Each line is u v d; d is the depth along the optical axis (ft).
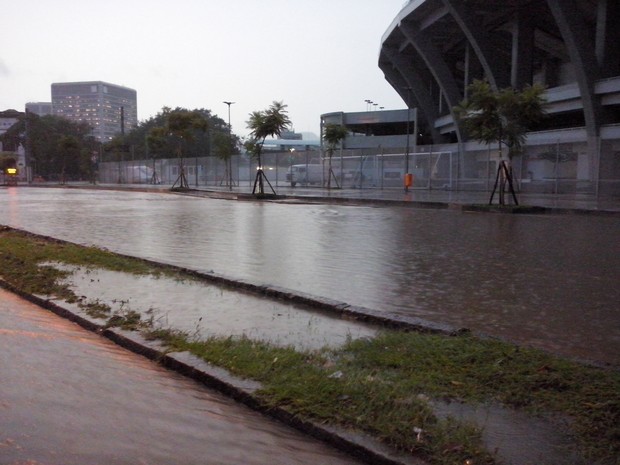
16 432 10.58
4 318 20.04
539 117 73.56
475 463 10.34
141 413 12.41
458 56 217.56
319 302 22.52
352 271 31.01
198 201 101.76
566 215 69.72
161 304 22.97
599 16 134.00
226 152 162.81
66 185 221.05
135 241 43.55
